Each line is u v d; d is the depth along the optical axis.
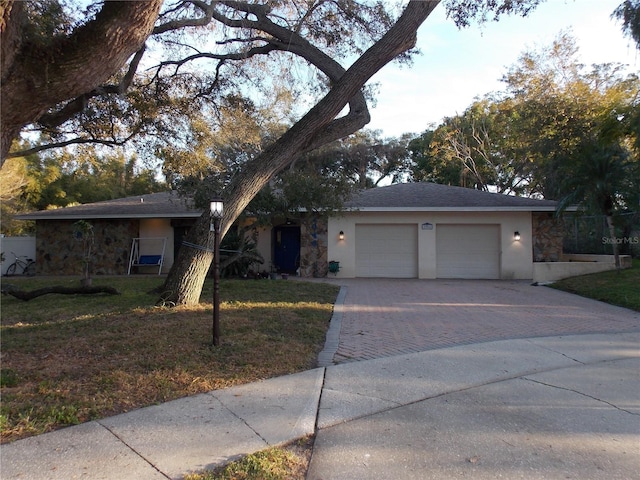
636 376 5.87
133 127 12.72
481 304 11.66
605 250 20.08
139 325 7.80
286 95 17.31
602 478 3.41
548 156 24.03
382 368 6.09
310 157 32.97
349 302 11.90
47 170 29.12
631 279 13.53
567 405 4.88
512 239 18.64
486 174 34.00
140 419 4.31
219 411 4.54
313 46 11.81
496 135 32.53
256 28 11.59
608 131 15.34
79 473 3.36
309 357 6.54
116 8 4.95
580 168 15.70
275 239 20.31
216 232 6.78
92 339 6.90
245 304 10.29
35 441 3.83
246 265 17.28
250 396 4.96
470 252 19.03
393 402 4.94
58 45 5.01
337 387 5.36
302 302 11.06
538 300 12.41
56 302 10.77
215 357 6.16
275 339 7.19
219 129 14.64
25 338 7.07
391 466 3.59
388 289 14.89
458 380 5.66
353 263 19.08
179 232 20.83
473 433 4.19
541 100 23.59
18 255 21.92
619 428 4.30
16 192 24.78
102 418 4.32
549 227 18.59
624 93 17.61
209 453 3.70
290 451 3.82
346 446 3.93
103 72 5.35
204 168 13.97
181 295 9.77
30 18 6.27
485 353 6.87
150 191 37.28
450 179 36.31
